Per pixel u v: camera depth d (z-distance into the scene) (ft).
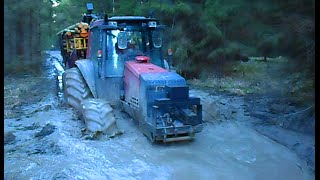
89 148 17.80
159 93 18.71
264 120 22.99
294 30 11.94
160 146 18.56
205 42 37.14
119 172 15.20
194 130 18.43
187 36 40.52
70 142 18.51
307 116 19.69
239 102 29.07
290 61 14.21
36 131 21.85
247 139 20.02
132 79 21.02
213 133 21.04
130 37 23.85
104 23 23.26
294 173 15.74
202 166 16.19
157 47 24.63
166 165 16.17
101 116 20.06
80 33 39.11
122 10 48.26
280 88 20.35
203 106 24.11
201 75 40.42
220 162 16.70
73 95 25.02
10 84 28.43
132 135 19.81
